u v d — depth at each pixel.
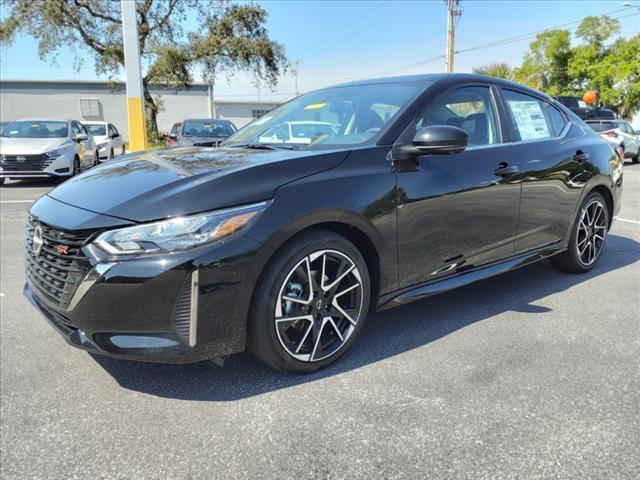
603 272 4.32
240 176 2.32
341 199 2.48
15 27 25.64
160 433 2.15
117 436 2.13
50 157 10.51
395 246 2.75
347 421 2.21
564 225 3.91
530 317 3.34
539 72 40.59
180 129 12.83
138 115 12.05
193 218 2.16
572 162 3.84
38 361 2.81
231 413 2.28
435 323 3.25
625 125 16.72
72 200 2.45
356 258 2.61
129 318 2.15
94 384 2.55
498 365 2.69
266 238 2.26
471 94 3.33
